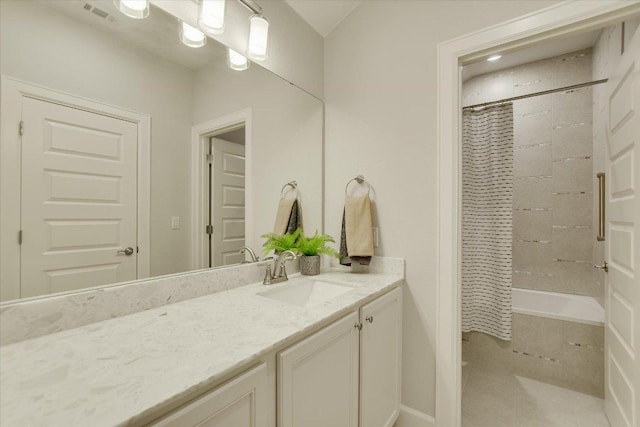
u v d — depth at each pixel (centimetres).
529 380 211
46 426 46
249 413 71
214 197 132
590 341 198
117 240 100
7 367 64
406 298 162
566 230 266
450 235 149
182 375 61
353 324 114
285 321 92
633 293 125
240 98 144
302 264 167
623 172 136
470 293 231
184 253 121
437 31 155
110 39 99
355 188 182
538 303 268
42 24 84
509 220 218
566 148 267
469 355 235
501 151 222
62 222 88
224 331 84
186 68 121
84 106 93
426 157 157
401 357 161
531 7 131
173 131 117
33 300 81
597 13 117
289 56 172
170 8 115
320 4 177
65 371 63
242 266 140
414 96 161
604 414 172
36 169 83
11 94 79
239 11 142
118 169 101
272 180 161
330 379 101
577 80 263
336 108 192
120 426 47
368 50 178
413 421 157
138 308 102
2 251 77
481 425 165
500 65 286
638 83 120
